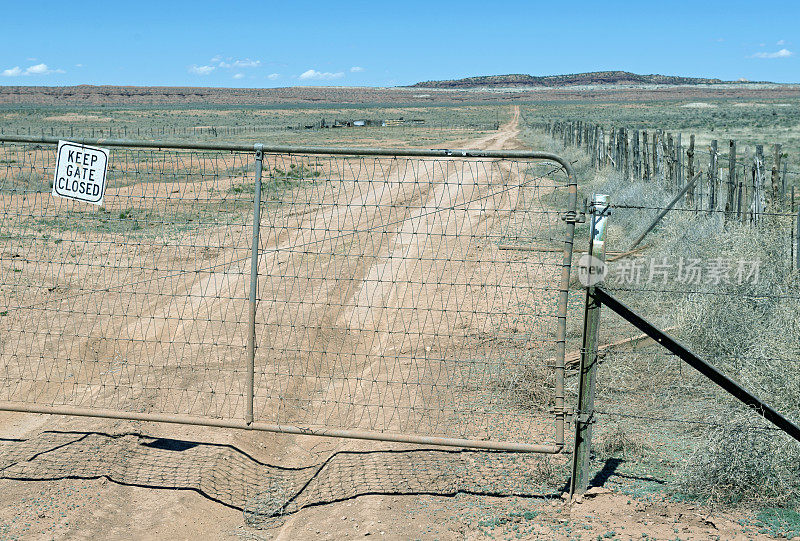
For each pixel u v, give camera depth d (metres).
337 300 12.22
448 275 13.59
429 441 6.01
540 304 11.40
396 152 5.98
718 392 7.74
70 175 6.65
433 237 17.03
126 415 6.51
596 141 30.28
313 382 8.68
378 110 183.50
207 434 7.26
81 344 9.80
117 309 11.48
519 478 6.22
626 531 5.20
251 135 74.44
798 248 9.93
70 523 5.57
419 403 7.85
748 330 8.59
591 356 5.64
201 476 6.41
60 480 6.25
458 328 10.41
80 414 6.54
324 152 6.08
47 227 17.58
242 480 6.54
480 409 7.62
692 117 101.00
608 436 6.82
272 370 8.93
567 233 5.74
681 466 6.25
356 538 5.32
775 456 5.74
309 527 5.62
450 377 8.53
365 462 6.61
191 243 16.31
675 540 5.04
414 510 5.73
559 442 5.92
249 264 14.63
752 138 52.38
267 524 5.86
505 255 14.91
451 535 5.33
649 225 14.69
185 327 10.67
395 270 14.23
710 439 5.99
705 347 8.68
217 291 12.62
